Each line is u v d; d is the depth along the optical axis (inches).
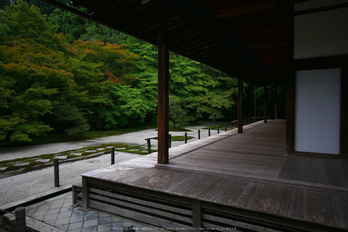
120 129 775.7
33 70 461.4
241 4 162.1
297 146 186.5
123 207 133.3
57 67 518.6
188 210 108.3
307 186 109.7
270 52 285.4
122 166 157.5
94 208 138.6
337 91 171.8
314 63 175.8
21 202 152.2
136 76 826.8
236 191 108.3
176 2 149.4
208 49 252.8
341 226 74.5
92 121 726.5
